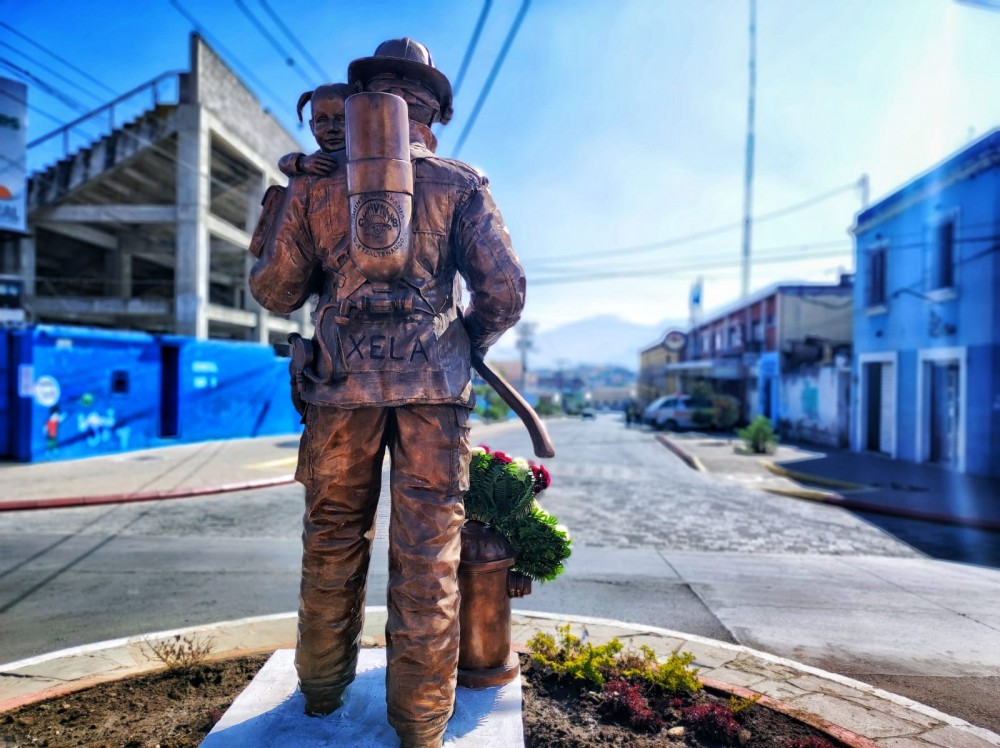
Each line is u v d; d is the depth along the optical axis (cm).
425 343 233
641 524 857
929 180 1489
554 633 417
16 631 442
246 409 1920
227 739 238
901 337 1617
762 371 2612
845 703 329
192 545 700
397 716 228
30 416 1256
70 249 2281
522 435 2552
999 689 380
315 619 250
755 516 937
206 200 1827
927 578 627
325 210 237
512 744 241
